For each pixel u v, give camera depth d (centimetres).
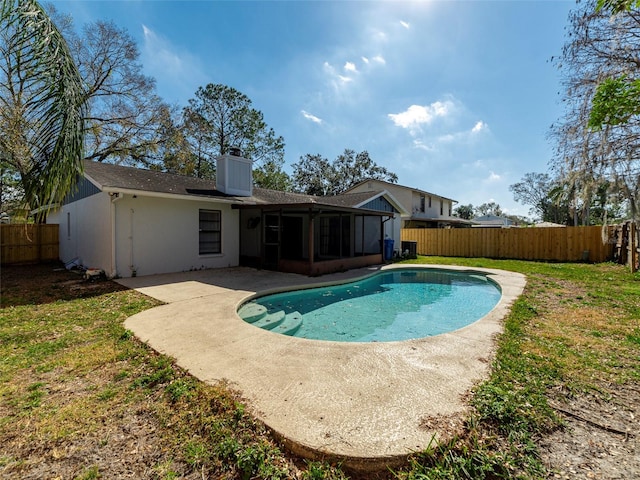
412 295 826
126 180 881
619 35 489
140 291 677
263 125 2512
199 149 2266
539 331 413
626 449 193
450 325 585
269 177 2700
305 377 283
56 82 419
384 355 333
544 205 3516
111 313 509
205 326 439
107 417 234
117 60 1650
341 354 337
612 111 327
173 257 938
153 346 364
